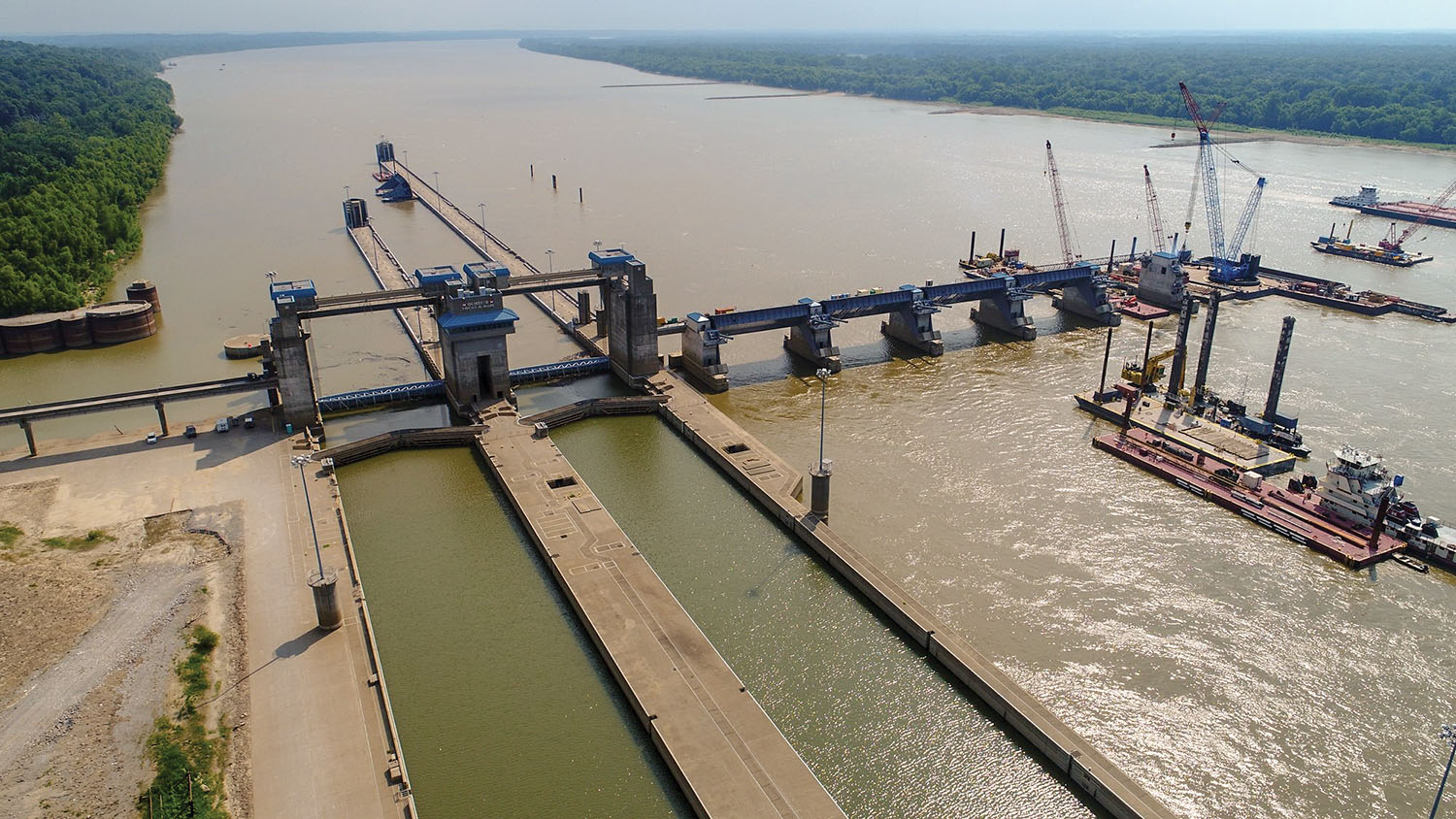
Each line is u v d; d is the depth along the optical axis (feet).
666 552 450.30
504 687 361.10
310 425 568.00
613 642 373.61
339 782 303.48
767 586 423.23
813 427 583.17
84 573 410.72
